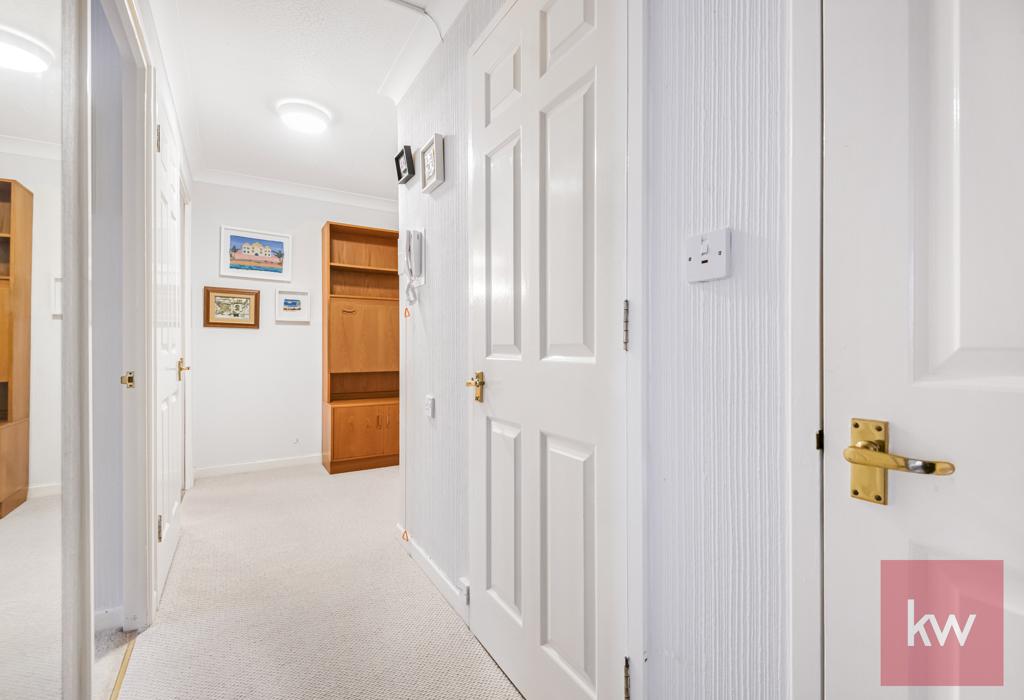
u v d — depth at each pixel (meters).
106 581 1.68
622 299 1.01
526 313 1.33
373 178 3.73
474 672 1.46
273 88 2.48
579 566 1.15
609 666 1.06
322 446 4.02
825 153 0.68
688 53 0.89
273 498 3.11
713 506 0.85
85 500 1.00
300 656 1.53
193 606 1.82
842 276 0.67
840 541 0.67
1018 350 0.53
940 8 0.58
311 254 4.01
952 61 0.57
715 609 0.85
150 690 1.36
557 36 1.21
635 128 0.98
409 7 1.90
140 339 1.67
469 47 1.75
